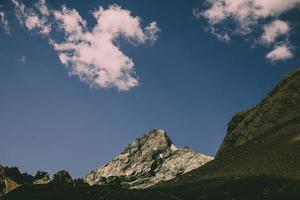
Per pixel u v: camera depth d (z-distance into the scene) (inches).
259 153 5403.5
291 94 7805.1
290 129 5890.8
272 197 4072.3
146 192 4653.1
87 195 4623.5
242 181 4549.7
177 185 4918.8
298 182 4298.7
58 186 5002.5
